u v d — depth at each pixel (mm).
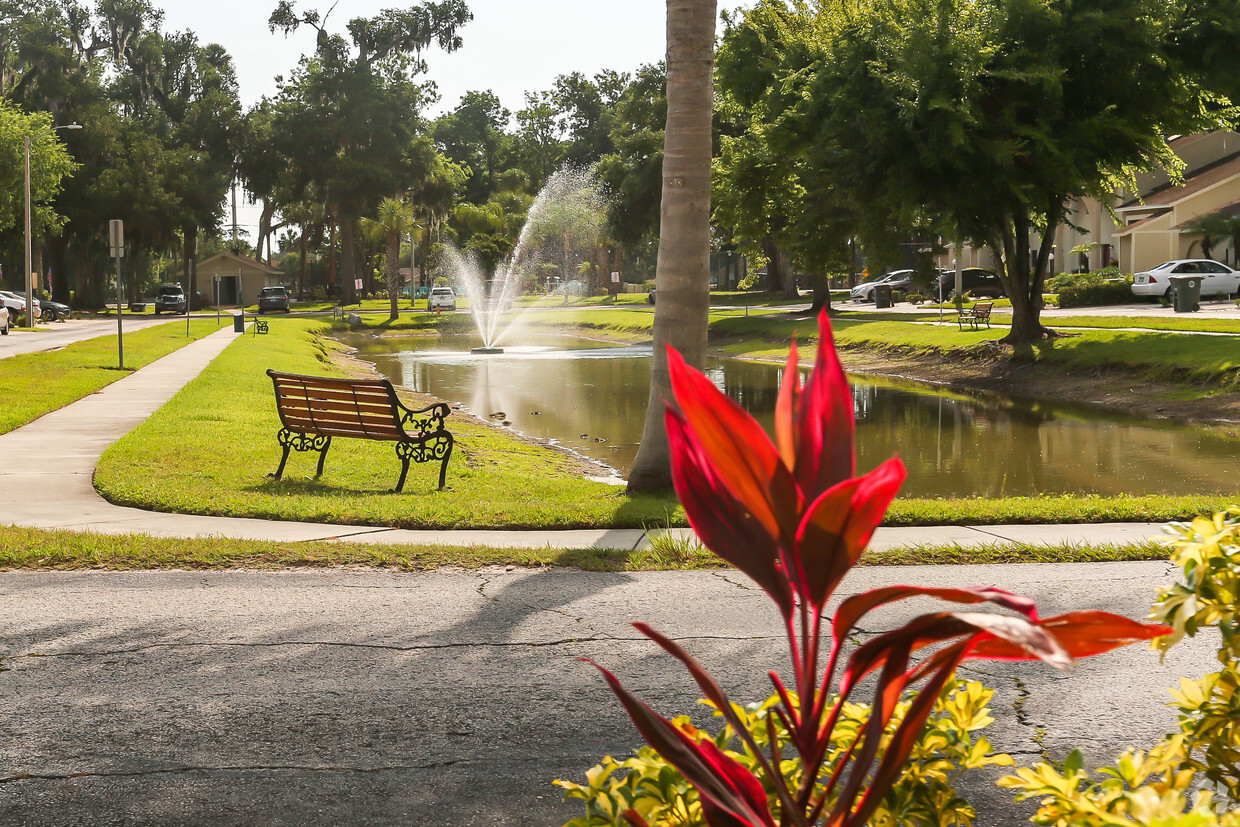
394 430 11023
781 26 33969
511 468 13633
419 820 3561
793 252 39250
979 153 25859
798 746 1811
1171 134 27703
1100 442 16500
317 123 82312
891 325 38938
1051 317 36406
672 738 1775
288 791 3783
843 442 1787
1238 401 19703
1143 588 6391
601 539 8156
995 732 4266
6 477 10906
